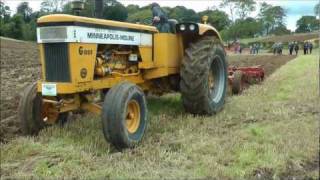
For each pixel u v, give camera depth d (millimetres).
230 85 10852
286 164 5586
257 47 51094
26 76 17219
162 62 7953
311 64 20609
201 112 8227
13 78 16438
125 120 6297
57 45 6336
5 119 8414
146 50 7766
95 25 6613
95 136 6805
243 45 66500
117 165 5539
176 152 6023
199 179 5090
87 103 6824
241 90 11062
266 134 6812
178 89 8773
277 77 14883
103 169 5406
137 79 7770
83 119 7805
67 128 7234
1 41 51906
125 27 7203
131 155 5969
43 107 7090
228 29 86438
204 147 6152
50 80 6457
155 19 8188
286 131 7000
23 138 6691
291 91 11078
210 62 8133
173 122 7742
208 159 5672
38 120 6992
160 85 8602
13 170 5500
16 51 36594
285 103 9422
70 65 6305
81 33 6371
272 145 6223
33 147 6238
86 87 6559
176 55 8320
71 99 6652
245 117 8133
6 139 6992
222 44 8945
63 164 5535
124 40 7199
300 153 5918
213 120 7938
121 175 5184
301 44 63562
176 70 8367
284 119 7914
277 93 10797
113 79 7109
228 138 6594
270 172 5355
